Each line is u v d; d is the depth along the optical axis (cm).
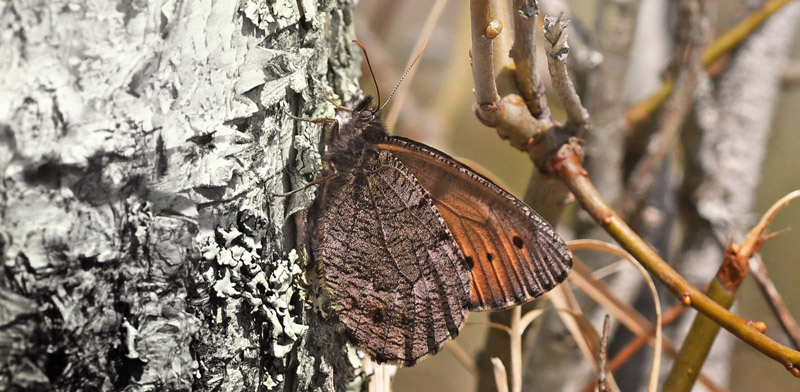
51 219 50
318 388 53
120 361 51
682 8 56
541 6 54
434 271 54
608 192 57
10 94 50
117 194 51
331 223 53
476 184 54
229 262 51
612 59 56
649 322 57
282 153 52
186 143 51
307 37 52
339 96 54
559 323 56
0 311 50
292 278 52
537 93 53
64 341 50
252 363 52
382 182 54
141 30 51
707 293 53
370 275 54
